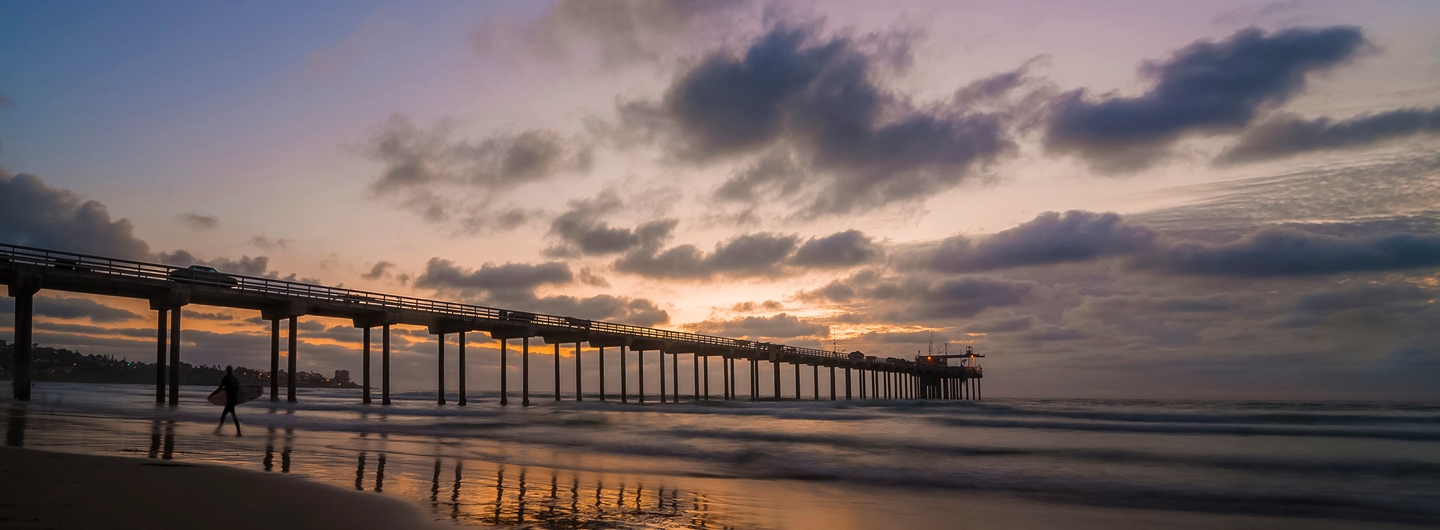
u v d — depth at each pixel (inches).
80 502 290.2
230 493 332.2
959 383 4842.5
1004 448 748.6
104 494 310.7
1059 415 1417.3
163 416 941.8
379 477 435.8
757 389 2588.6
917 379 4104.3
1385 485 526.0
